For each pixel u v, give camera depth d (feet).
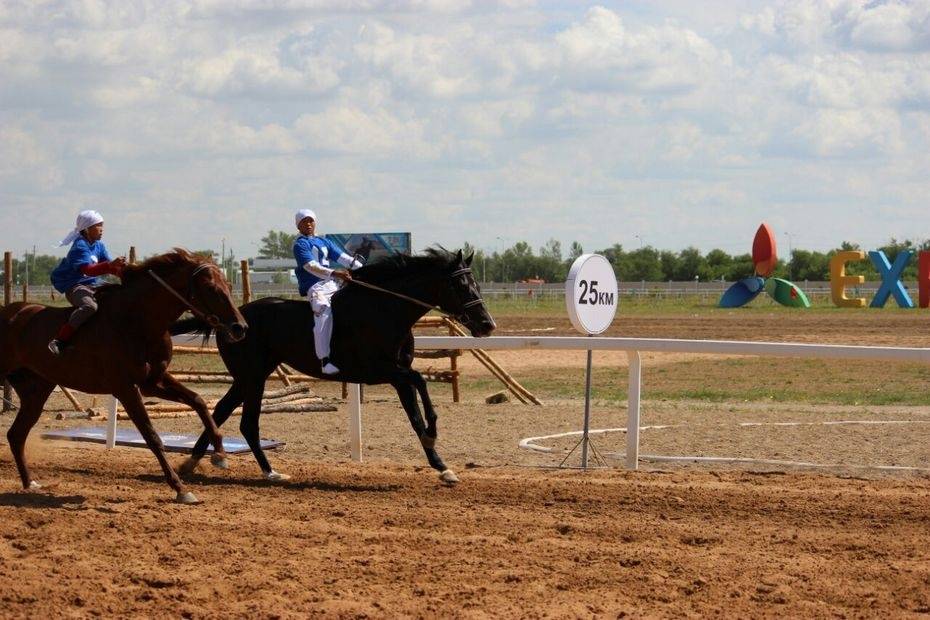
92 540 23.70
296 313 32.65
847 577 20.95
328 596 19.63
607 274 34.83
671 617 18.54
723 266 323.98
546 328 107.86
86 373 28.58
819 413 48.62
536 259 358.84
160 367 29.12
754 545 23.44
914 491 29.43
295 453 38.42
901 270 156.97
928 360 29.99
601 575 20.95
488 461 36.17
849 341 88.22
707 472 32.55
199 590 19.98
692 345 32.42
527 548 23.13
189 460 32.71
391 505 27.86
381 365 31.63
